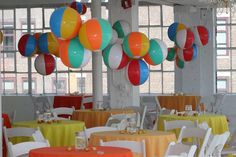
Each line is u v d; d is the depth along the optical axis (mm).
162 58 9344
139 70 9328
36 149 5609
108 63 9367
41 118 8734
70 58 7734
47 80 16578
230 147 8461
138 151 5965
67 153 5301
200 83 15703
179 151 5648
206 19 15586
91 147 5645
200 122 9625
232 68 16062
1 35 11422
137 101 12289
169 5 15125
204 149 7090
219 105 14953
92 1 11922
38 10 16484
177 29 11969
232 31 16078
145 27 16547
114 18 12062
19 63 16609
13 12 16562
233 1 12383
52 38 10578
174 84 16094
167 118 9867
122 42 9406
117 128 7688
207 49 15688
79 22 7605
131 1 11859
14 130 7414
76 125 8477
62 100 14234
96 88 12016
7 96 16406
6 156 8180
